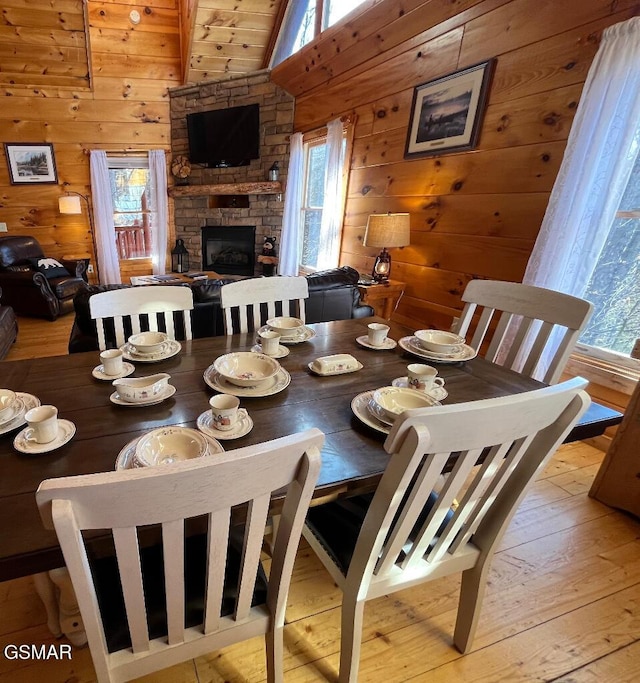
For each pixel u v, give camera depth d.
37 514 0.71
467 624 1.16
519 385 1.32
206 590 0.73
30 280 4.25
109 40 4.95
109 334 2.08
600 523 1.73
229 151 5.44
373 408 1.09
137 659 0.76
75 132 5.41
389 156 3.55
